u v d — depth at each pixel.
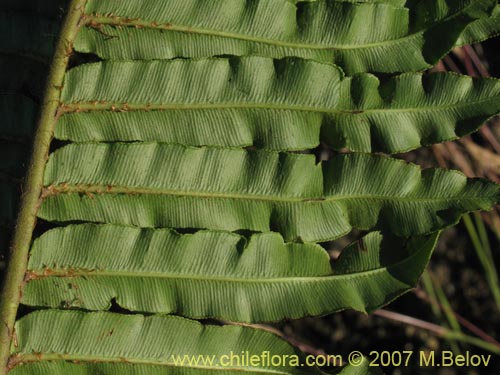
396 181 0.23
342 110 0.23
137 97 0.23
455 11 0.23
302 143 0.23
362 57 0.23
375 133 0.23
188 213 0.23
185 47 0.23
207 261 0.23
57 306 0.23
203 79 0.23
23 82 0.24
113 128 0.23
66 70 0.23
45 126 0.23
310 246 0.23
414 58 0.23
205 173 0.23
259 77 0.23
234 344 0.23
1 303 0.22
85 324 0.22
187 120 0.23
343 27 0.23
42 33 0.24
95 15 0.23
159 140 0.23
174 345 0.23
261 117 0.23
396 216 0.23
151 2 0.23
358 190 0.23
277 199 0.23
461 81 0.23
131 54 0.23
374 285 0.23
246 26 0.23
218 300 0.23
